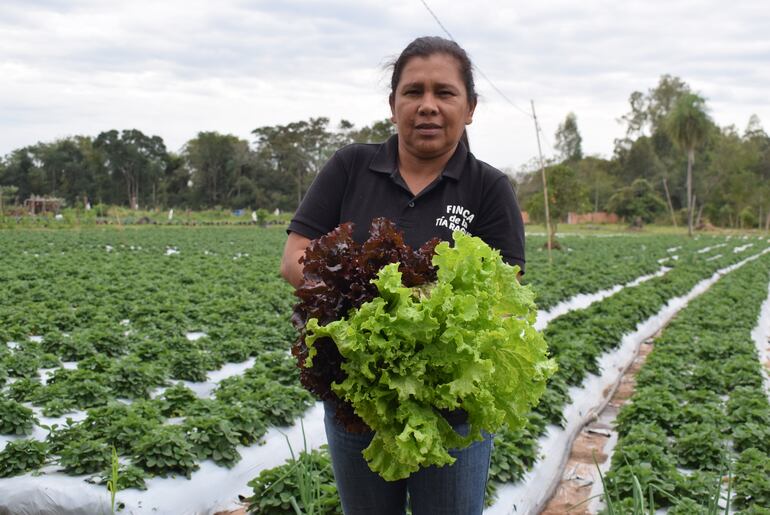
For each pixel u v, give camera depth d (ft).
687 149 248.11
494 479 25.66
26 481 22.31
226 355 42.78
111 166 392.27
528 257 132.36
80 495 21.83
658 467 25.72
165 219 285.84
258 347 44.32
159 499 22.61
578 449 33.58
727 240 231.50
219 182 385.70
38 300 61.77
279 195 374.22
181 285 75.51
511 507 24.70
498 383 11.05
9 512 21.83
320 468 23.67
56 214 289.94
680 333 53.42
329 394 11.34
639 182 318.65
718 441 27.89
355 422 11.34
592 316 60.70
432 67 12.30
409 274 11.12
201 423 26.21
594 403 40.37
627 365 51.88
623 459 26.45
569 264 114.32
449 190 13.03
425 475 12.17
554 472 29.27
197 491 23.98
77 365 36.47
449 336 10.19
